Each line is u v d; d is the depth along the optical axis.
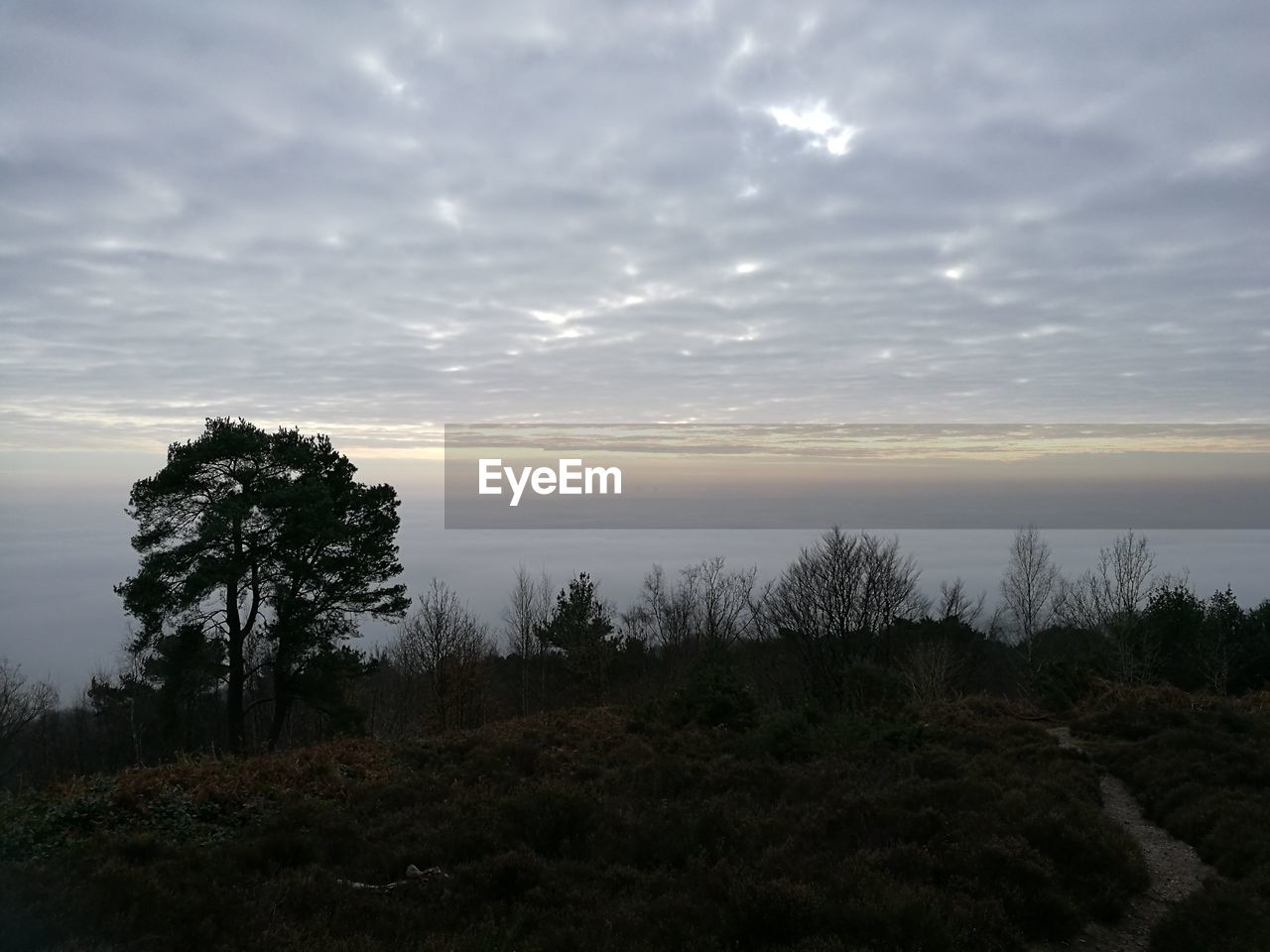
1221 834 10.31
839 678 26.33
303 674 28.16
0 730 35.62
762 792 12.33
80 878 7.85
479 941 7.05
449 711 36.28
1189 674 28.06
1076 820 10.22
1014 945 7.42
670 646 40.75
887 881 8.16
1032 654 34.94
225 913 7.52
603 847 9.67
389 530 30.33
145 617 25.56
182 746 29.06
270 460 28.05
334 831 10.35
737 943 7.24
